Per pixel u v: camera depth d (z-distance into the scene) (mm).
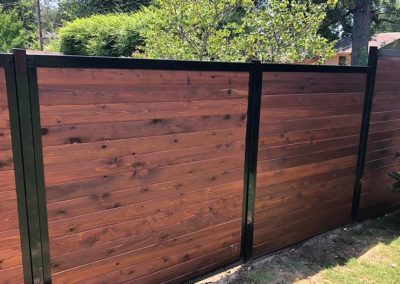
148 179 2473
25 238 2049
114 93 2205
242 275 3066
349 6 17891
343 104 3623
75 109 2086
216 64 2625
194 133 2629
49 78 1974
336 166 3758
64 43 17578
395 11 21109
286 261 3338
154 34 6629
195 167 2695
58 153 2078
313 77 3281
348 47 21531
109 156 2270
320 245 3662
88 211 2254
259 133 3023
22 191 1993
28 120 1947
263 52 6340
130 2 27266
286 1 6281
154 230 2586
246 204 3096
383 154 4234
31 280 2113
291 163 3340
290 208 3463
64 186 2137
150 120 2393
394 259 3434
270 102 3031
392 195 4578
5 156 1912
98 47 15984
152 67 2318
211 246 2957
